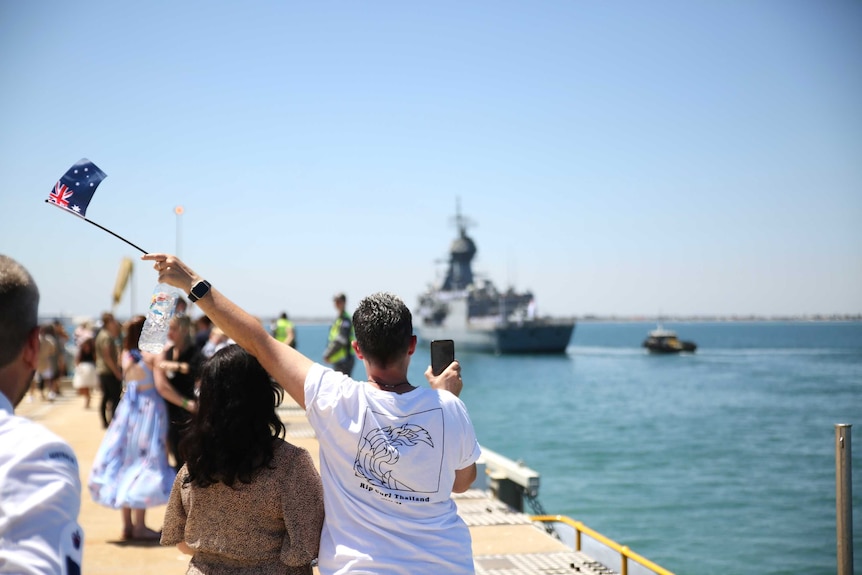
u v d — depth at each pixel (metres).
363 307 2.98
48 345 21.06
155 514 8.71
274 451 3.01
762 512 17.25
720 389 59.38
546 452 28.50
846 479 4.62
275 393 3.10
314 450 10.85
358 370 57.34
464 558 2.82
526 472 9.70
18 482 1.57
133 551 6.85
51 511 1.57
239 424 2.94
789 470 23.88
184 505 3.09
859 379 67.44
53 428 14.48
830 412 42.50
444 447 2.83
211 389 2.97
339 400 2.83
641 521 16.30
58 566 1.54
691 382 67.00
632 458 26.78
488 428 36.69
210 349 11.55
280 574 2.99
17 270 1.82
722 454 27.67
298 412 15.66
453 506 2.90
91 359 19.12
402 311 2.95
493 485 10.07
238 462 2.94
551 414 43.31
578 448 29.52
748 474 23.12
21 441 1.63
